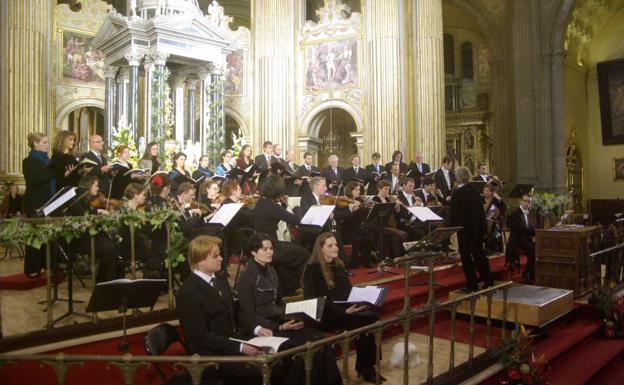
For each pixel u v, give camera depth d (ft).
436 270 29.78
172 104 53.57
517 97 68.23
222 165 39.17
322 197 29.43
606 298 27.30
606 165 81.92
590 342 25.94
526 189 38.65
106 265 21.08
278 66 62.23
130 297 14.61
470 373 18.28
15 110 45.52
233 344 14.01
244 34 64.44
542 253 31.01
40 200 23.45
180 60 50.90
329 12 61.77
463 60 89.25
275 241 22.45
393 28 56.13
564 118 70.64
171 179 27.81
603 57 82.07
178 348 17.85
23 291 23.08
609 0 73.36
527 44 67.67
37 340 15.71
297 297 21.42
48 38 53.36
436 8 55.26
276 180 23.82
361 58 59.52
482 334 23.41
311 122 63.31
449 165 41.73
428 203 37.91
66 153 23.47
